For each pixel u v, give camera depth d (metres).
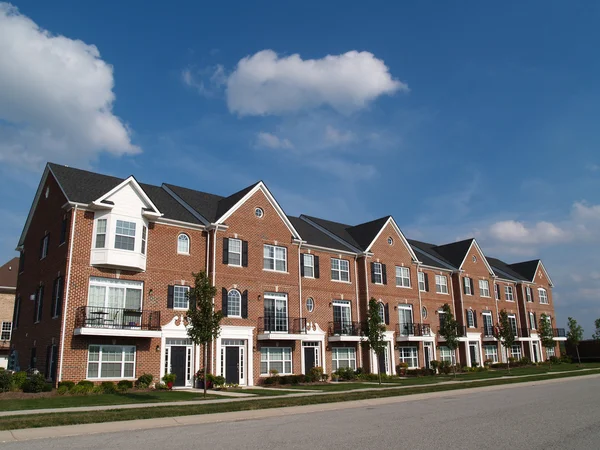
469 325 48.72
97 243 25.52
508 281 56.91
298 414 16.59
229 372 29.16
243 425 14.00
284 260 33.66
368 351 37.19
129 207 26.52
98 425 13.54
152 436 12.11
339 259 37.81
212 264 29.62
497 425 13.25
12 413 15.41
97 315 24.89
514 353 55.19
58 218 26.84
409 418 15.00
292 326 32.88
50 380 24.27
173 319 27.48
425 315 44.44
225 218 30.67
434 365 40.50
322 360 34.19
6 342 43.72
